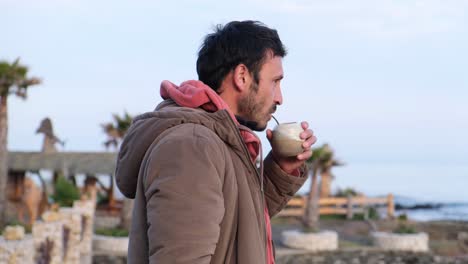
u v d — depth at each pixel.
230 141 1.70
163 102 1.88
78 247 12.68
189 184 1.53
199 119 1.69
